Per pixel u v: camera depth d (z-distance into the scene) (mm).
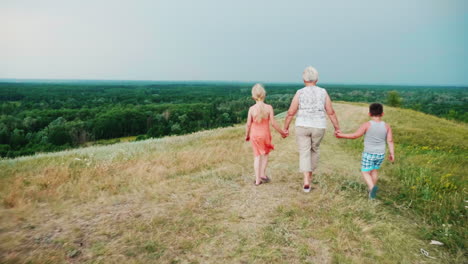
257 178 4832
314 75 4285
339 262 2654
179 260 2660
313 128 4277
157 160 6746
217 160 6766
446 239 3102
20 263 2533
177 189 4602
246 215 3625
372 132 4086
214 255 2748
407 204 4148
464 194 4543
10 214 3586
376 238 3104
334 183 5031
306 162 4383
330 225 3373
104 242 2953
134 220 3475
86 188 4645
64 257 2670
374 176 4281
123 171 5781
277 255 2752
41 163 7227
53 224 3361
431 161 7094
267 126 4805
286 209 3787
